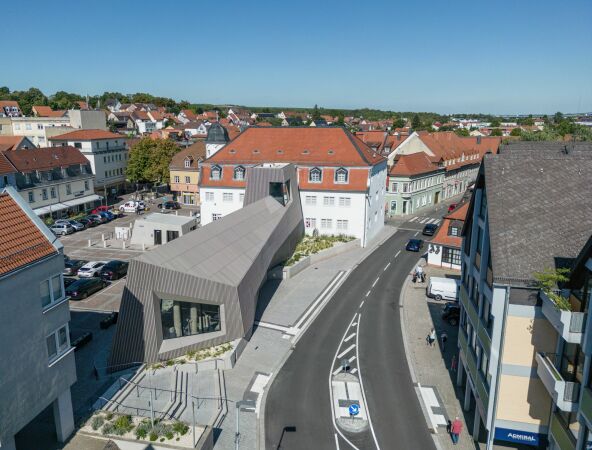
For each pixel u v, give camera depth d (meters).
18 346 19.56
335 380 30.61
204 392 28.03
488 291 22.66
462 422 26.70
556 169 23.12
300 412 27.19
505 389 21.38
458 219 52.03
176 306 31.27
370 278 49.66
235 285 31.84
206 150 84.69
